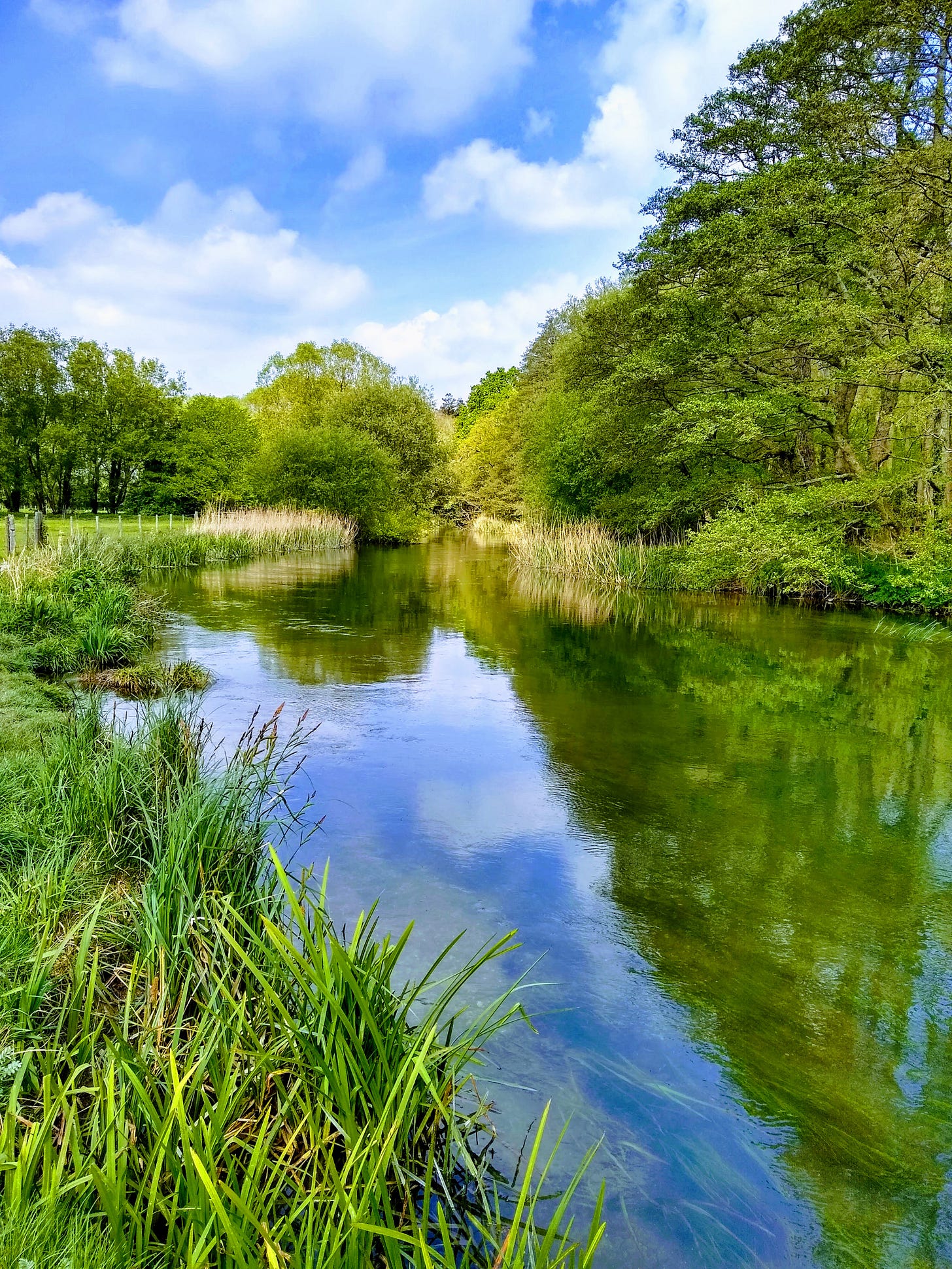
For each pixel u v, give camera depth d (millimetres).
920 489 14898
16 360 32969
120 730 5141
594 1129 2492
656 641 11781
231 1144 1990
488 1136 2418
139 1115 1986
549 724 7219
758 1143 2488
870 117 14281
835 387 16250
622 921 3830
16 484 33875
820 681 9312
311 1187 1869
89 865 3521
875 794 5664
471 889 4074
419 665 9523
